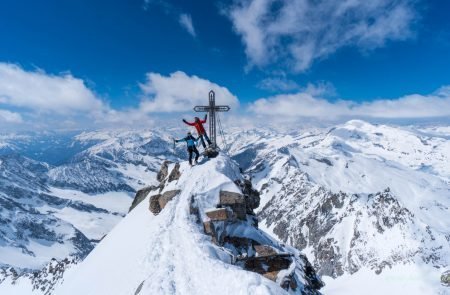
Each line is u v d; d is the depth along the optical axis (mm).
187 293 18969
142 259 24422
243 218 31922
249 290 17156
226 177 33312
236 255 28297
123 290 22141
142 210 39438
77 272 39844
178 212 29672
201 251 23062
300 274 31562
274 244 33188
